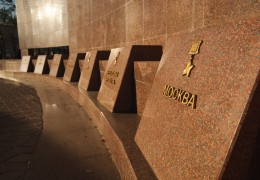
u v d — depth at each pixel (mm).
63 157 2699
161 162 1672
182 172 1413
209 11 2820
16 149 2945
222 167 1140
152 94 2293
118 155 2381
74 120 4250
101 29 7934
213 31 1606
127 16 5648
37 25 14742
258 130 1156
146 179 1643
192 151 1389
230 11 2490
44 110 5090
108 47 7391
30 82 10078
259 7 2125
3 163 2566
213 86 1400
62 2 12250
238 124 1129
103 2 7492
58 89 8062
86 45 9750
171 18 3699
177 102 1742
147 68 3002
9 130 3725
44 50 16406
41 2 14008
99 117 3654
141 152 2051
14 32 22312
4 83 10125
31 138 3340
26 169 2424
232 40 1371
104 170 2379
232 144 1132
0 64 15344
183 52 1935
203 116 1396
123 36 6043
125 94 3443
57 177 2254
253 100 1127
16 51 22453
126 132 2557
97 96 4703
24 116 4590
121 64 3693
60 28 12750
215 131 1262
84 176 2268
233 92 1229
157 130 1907
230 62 1324
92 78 5570
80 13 10000
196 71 1628
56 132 3586
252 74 1146
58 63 9562
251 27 1268
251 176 1191
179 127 1606
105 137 3156
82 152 2830
